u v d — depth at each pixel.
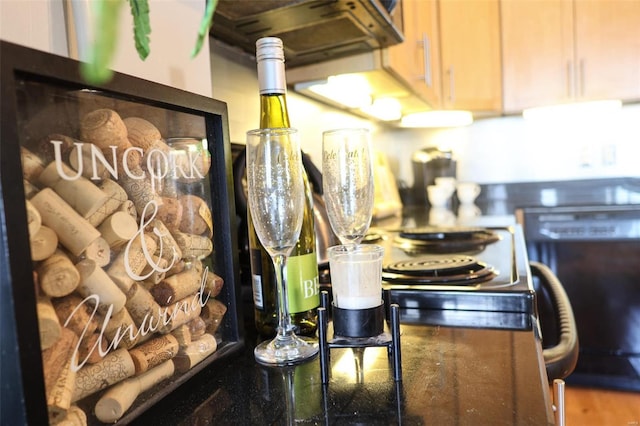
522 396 0.42
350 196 0.62
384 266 0.87
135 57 0.56
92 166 0.38
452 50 2.21
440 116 2.54
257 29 0.93
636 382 1.87
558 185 2.58
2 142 0.29
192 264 0.49
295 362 0.52
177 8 0.64
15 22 0.41
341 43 1.12
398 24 1.39
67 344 0.34
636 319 1.90
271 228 0.54
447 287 0.72
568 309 0.79
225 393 0.46
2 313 0.30
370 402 0.42
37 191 0.33
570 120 2.54
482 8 2.28
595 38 2.21
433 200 2.48
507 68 2.33
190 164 0.50
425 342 0.57
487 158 2.68
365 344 0.49
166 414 0.43
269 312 0.64
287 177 0.53
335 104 1.75
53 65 0.33
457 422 0.38
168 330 0.45
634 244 1.88
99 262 0.38
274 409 0.42
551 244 1.99
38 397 0.31
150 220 0.44
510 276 0.78
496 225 1.58
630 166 2.48
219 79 0.96
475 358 0.51
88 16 0.45
